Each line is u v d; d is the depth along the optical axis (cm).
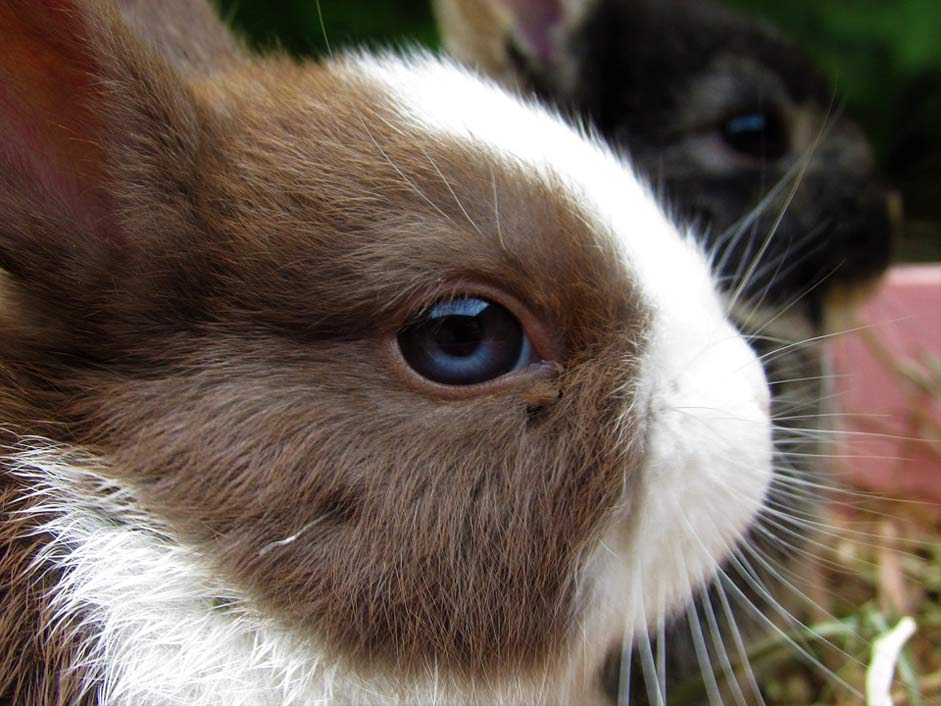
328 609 10
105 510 10
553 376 10
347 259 10
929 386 19
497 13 19
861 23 30
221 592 10
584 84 18
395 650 10
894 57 30
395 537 10
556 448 10
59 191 10
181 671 10
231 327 10
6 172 9
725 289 16
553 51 18
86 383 10
